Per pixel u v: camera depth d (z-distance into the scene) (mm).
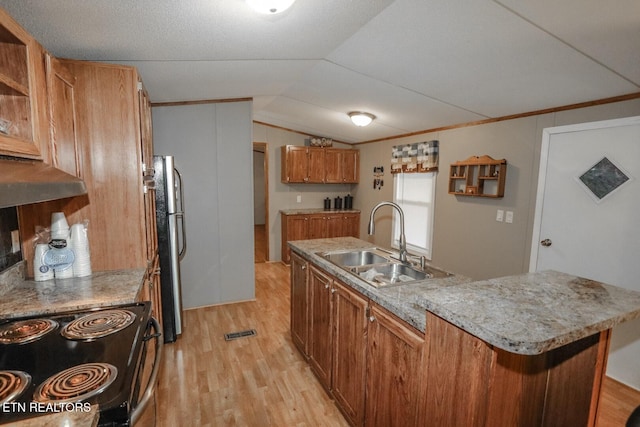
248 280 3982
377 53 2287
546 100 2678
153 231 2594
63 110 1709
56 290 1719
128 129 1985
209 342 3018
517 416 1060
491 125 3375
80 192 1418
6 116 1286
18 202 899
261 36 1979
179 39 1899
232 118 3699
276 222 5855
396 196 4996
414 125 4125
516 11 1605
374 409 1710
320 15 1749
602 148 2502
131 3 1441
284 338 3102
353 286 1850
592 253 2596
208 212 3725
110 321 1396
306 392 2330
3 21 1099
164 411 2125
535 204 2979
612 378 2525
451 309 1008
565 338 839
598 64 1994
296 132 5789
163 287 2951
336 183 6137
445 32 1890
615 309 1003
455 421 1059
